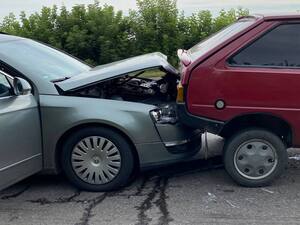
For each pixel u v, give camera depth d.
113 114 5.31
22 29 12.11
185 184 5.62
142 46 11.95
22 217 4.85
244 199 5.14
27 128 5.15
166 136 5.40
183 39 11.77
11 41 6.04
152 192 5.41
